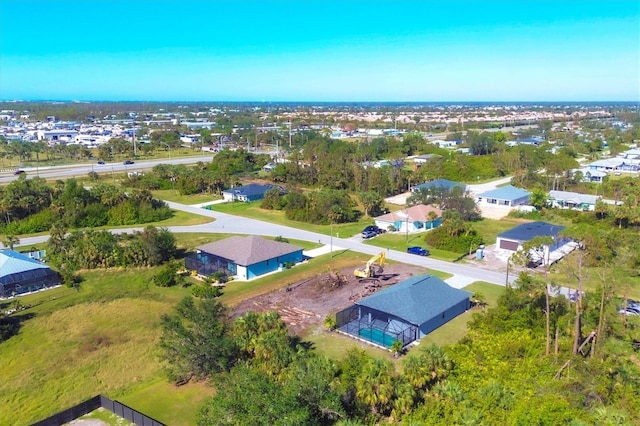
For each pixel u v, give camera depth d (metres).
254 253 63.88
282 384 32.22
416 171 125.50
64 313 52.72
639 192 91.25
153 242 67.38
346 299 54.72
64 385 39.44
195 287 57.28
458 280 59.94
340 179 120.06
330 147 163.00
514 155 136.00
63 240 70.88
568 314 42.56
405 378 32.78
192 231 85.88
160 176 127.62
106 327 49.28
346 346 44.28
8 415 35.84
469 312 51.47
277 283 60.62
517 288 46.72
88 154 177.25
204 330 38.16
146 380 40.00
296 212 93.62
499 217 92.38
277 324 40.22
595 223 82.12
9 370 41.81
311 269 65.38
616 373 34.84
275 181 131.38
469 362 36.47
